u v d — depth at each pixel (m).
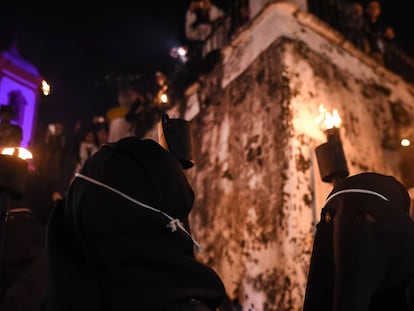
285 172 3.55
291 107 3.84
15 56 7.39
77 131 7.66
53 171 4.59
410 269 1.35
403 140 3.12
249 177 3.98
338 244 1.39
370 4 6.16
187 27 6.61
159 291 1.07
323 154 2.16
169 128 1.58
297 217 3.39
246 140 4.20
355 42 5.54
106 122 7.95
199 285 1.14
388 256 1.37
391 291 1.34
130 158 1.22
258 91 4.27
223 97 4.86
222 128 4.70
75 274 1.10
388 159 4.59
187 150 1.57
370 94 4.89
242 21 5.20
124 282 1.06
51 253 1.15
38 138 7.44
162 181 1.22
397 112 5.08
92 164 1.24
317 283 1.54
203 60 5.60
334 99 4.35
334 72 4.54
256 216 3.73
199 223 4.53
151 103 6.82
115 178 1.17
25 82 7.29
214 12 6.38
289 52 4.16
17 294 2.68
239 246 3.83
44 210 3.13
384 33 6.23
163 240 1.16
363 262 1.32
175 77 6.39
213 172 4.59
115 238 1.10
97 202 1.13
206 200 4.54
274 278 3.31
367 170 4.30
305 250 3.31
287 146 3.65
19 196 2.14
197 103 5.41
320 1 5.18
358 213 1.43
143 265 1.09
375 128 4.68
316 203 3.54
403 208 1.52
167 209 1.21
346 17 5.62
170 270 1.12
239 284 3.68
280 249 3.34
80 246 1.12
